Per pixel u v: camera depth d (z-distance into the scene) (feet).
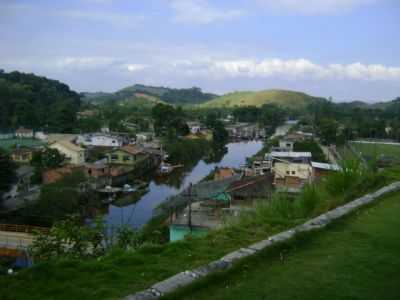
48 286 12.71
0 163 82.94
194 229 44.60
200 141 182.39
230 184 63.57
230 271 14.06
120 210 88.33
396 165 41.78
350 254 16.19
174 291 12.27
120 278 13.51
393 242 17.66
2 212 77.30
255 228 20.35
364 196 26.61
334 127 161.07
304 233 18.20
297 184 65.46
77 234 20.83
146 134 206.59
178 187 114.62
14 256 52.54
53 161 113.50
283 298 12.31
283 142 161.17
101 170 111.14
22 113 195.93
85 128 207.92
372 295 12.57
